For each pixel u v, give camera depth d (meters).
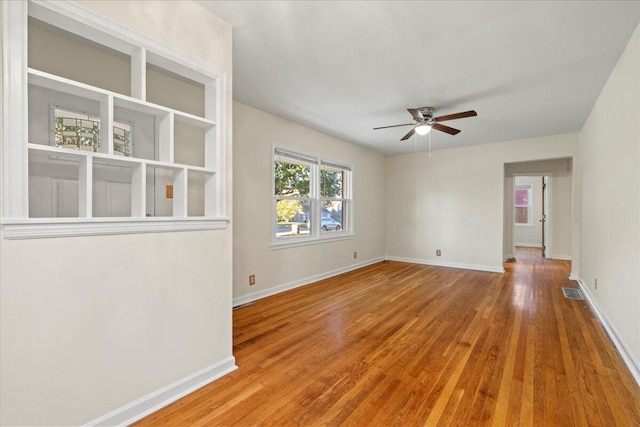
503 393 1.89
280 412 1.72
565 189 6.94
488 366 2.22
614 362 2.27
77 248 1.45
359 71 2.85
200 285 1.97
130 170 2.35
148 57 1.78
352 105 3.74
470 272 5.57
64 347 1.41
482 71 2.83
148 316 1.71
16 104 1.28
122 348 1.60
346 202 5.77
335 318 3.21
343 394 1.89
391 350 2.48
